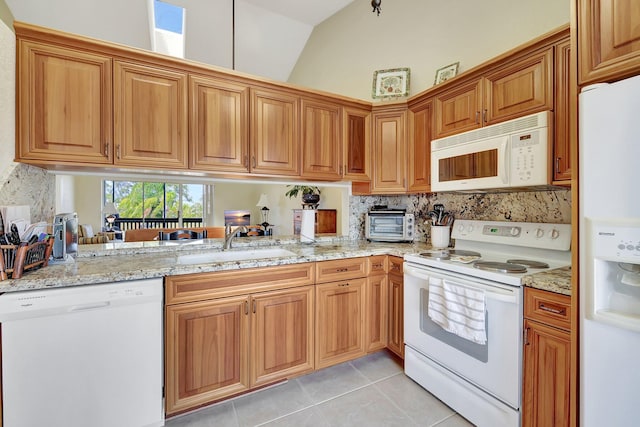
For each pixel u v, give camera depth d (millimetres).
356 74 3428
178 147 1807
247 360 1770
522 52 1654
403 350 2146
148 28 3949
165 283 1549
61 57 1533
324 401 1813
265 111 2100
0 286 1221
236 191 8445
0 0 3057
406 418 1667
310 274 1982
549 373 1290
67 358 1326
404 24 2842
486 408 1524
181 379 1589
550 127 1521
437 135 2197
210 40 4250
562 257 1723
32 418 1276
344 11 3635
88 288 1354
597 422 998
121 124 1659
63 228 1659
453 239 2404
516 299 1388
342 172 2424
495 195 2160
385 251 2291
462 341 1662
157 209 7539
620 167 907
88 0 3422
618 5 973
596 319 981
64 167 1794
